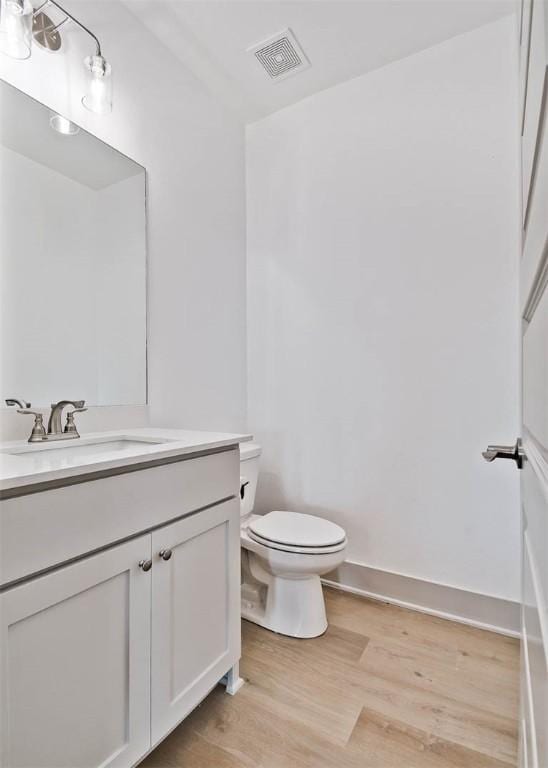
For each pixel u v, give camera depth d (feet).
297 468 6.97
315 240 6.84
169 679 3.26
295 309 7.04
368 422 6.30
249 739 3.60
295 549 4.93
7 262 3.96
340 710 3.93
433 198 5.81
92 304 4.74
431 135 5.83
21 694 2.29
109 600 2.81
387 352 6.14
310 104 6.90
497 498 5.34
